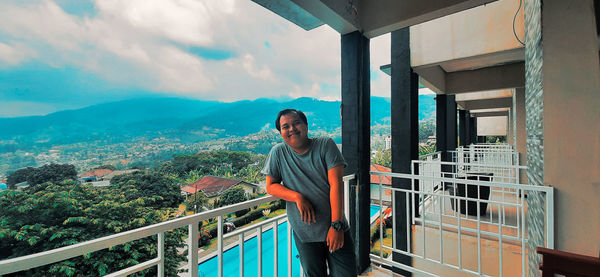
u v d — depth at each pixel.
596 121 1.34
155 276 9.68
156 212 13.09
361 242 2.32
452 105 6.93
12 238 8.81
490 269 3.12
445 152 5.99
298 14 2.09
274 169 1.37
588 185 1.35
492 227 3.43
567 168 1.41
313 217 1.22
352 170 2.29
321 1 1.85
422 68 4.39
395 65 4.18
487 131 14.73
